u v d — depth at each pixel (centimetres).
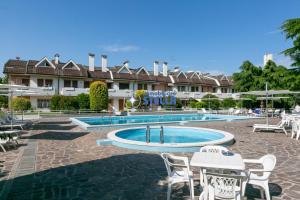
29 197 513
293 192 536
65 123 2088
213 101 4300
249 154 911
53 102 3269
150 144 991
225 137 1173
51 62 3984
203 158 435
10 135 1023
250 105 4000
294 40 1809
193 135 1588
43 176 646
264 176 481
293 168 720
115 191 546
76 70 4172
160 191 546
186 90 5406
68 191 546
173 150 975
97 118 2538
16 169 705
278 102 3700
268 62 3922
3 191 541
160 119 2700
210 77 6147
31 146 1045
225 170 442
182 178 487
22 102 3047
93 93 3309
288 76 1930
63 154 901
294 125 1307
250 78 4003
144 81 4722
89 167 731
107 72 4553
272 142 1169
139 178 632
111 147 1047
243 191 438
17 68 3694
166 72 5366
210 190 401
